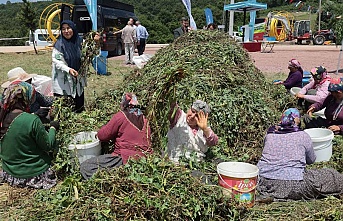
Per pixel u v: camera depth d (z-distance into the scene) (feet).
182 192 12.07
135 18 87.66
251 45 84.99
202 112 14.66
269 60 65.26
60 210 12.44
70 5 71.20
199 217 11.97
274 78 42.93
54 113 17.57
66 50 20.65
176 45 24.32
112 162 14.80
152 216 11.58
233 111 17.98
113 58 68.18
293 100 23.62
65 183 13.35
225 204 12.39
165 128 15.05
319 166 16.25
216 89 19.22
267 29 118.42
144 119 15.29
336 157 17.35
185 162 14.71
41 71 49.34
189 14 47.98
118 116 15.07
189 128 14.93
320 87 22.03
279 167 14.06
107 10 71.92
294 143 14.08
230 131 17.61
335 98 20.07
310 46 113.60
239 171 13.99
